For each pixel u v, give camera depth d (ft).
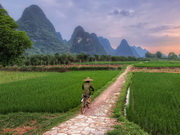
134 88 54.70
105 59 427.74
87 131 21.30
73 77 92.94
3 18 45.11
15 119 27.76
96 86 58.39
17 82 73.87
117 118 27.12
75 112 31.76
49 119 27.32
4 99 40.14
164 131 21.84
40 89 54.03
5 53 44.09
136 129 21.95
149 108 31.27
